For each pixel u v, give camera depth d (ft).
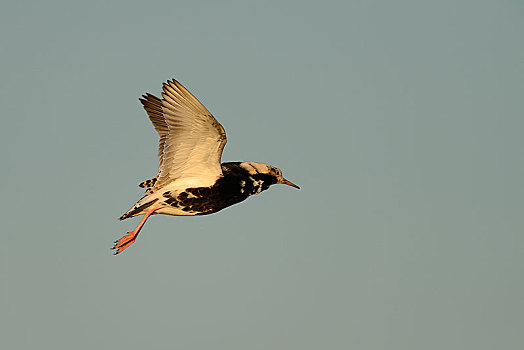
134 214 53.72
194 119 51.60
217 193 54.60
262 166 59.82
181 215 55.52
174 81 50.55
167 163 53.47
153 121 54.85
